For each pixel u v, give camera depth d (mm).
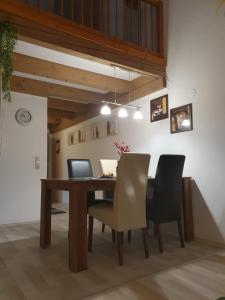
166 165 2664
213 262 2305
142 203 2443
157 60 3648
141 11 3936
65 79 3781
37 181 4312
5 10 2502
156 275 2018
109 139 5039
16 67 3383
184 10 3502
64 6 3457
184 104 3402
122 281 1908
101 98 5094
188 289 1775
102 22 3545
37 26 2680
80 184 2203
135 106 4047
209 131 3051
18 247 2783
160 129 3777
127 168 2305
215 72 3027
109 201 3125
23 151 4215
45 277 1986
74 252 2115
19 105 4230
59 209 5676
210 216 2977
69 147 6801
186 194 3119
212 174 2986
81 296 1682
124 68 3434
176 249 2721
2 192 3980
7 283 1879
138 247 2797
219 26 3016
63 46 2838
